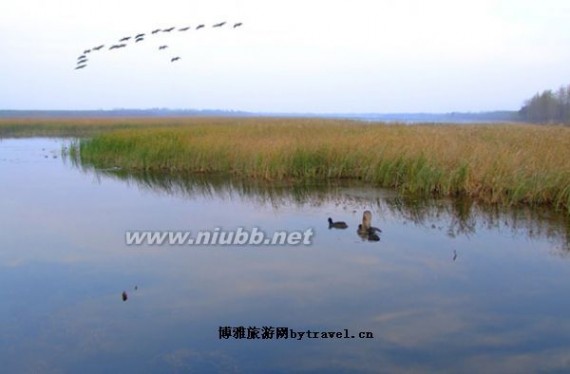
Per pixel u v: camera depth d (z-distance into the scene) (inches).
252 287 260.8
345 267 291.4
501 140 695.7
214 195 553.9
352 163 645.9
